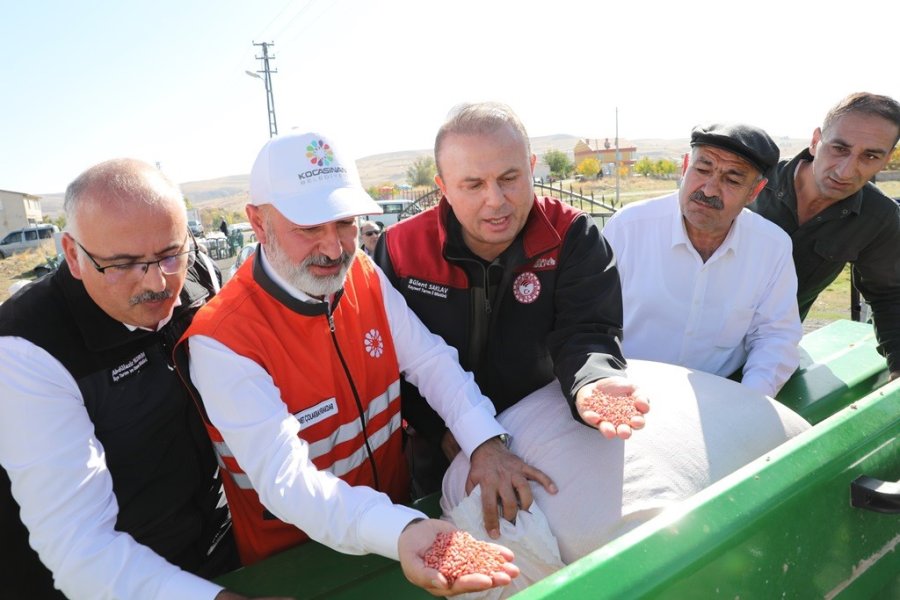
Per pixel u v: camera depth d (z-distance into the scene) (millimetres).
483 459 1528
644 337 2566
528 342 1933
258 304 1499
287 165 1454
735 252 2395
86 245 1330
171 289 1435
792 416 1640
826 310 7688
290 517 1312
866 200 2631
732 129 2131
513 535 1374
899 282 2656
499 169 1615
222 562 1883
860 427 1362
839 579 1347
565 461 1457
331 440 1618
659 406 1547
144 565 1292
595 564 949
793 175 2768
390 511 1238
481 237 1717
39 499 1300
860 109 2430
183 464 1636
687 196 2260
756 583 1131
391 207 19688
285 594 1347
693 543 1014
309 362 1538
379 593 1348
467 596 1354
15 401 1315
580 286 1805
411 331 1818
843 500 1315
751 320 2457
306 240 1460
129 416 1489
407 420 2100
